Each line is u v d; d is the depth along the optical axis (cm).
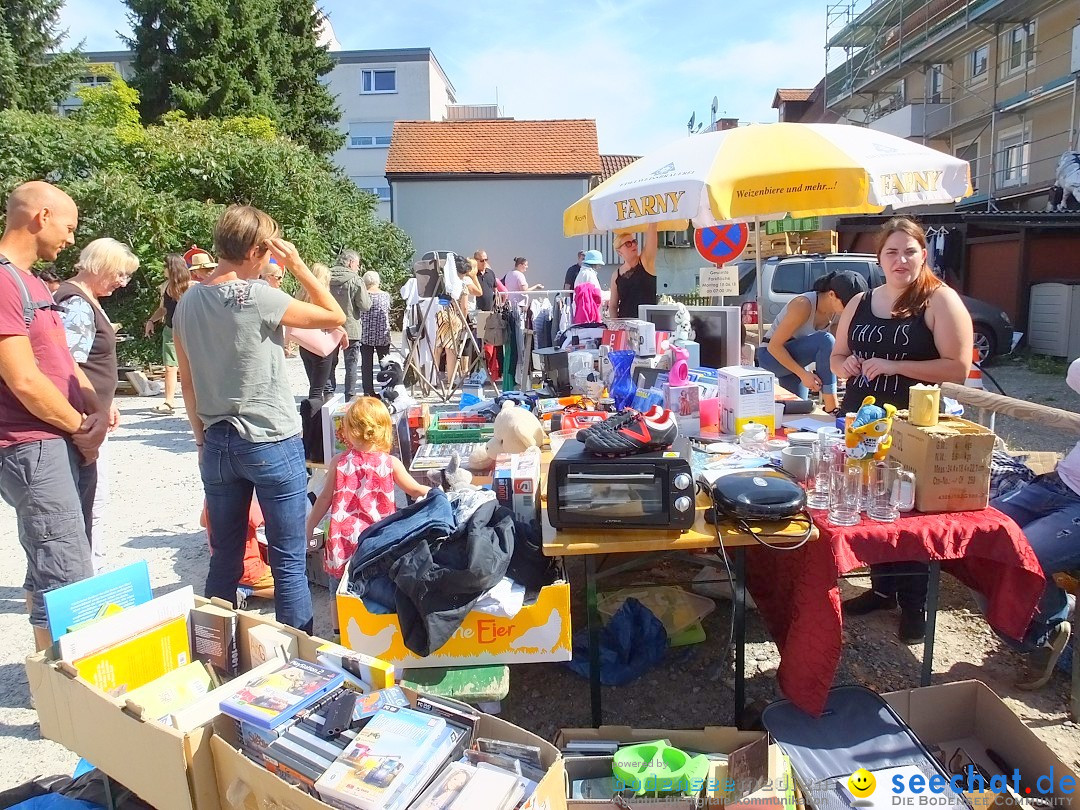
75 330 324
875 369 325
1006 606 254
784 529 239
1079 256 1227
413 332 882
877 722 232
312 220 1346
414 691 205
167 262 791
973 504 246
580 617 329
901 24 2181
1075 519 271
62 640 214
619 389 403
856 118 2755
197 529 482
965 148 2094
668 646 316
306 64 2206
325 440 399
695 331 439
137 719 190
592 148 2145
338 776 172
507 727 192
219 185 1173
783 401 396
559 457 246
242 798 183
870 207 424
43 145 1044
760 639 332
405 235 1962
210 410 272
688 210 369
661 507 240
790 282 1009
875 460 252
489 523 256
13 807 206
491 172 2059
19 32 1850
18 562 434
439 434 403
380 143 3086
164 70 1972
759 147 380
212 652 243
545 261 2106
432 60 3103
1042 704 277
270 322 266
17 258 266
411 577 234
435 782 176
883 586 338
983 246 1334
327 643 223
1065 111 1692
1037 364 1099
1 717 286
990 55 1948
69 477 273
